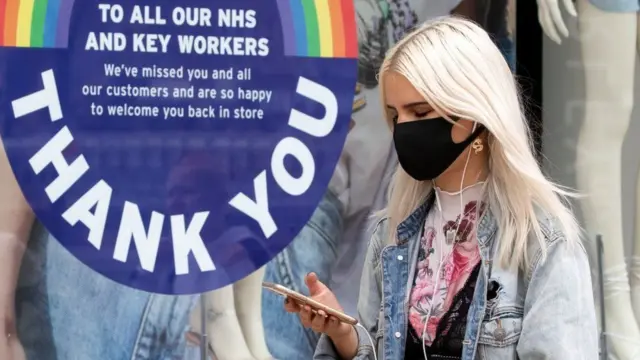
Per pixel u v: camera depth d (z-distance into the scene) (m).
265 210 10.48
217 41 10.25
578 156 11.84
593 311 6.26
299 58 10.46
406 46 6.38
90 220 10.04
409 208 7.00
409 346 6.66
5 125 9.79
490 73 6.25
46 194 9.94
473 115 6.14
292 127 10.50
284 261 10.56
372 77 10.69
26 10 9.77
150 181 10.15
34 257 9.95
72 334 10.05
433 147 6.42
